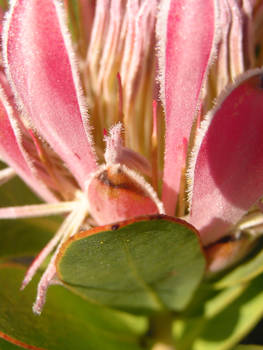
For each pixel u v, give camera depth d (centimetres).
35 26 14
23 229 21
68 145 15
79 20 20
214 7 14
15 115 16
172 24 14
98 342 19
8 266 19
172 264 16
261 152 14
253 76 13
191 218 16
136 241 15
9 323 18
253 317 18
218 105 13
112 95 18
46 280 16
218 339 19
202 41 14
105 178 15
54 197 17
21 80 15
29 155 16
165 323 20
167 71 15
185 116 15
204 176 15
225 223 16
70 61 14
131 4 17
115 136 14
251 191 15
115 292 18
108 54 18
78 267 16
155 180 16
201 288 18
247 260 18
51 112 15
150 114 18
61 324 19
